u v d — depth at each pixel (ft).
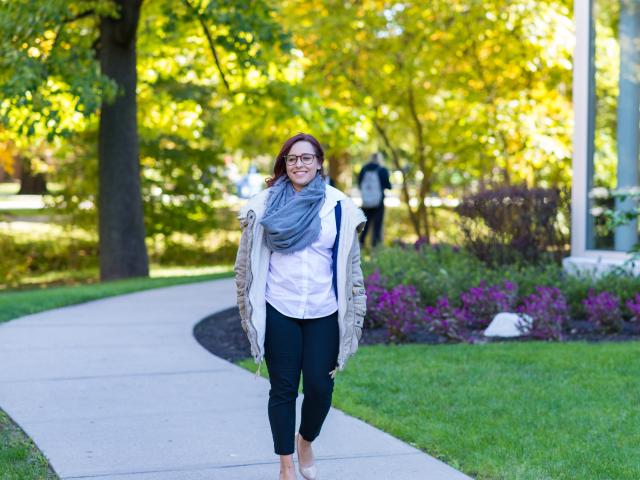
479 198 44.57
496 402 22.68
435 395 23.47
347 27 68.95
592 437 19.63
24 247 79.77
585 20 42.24
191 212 82.53
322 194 16.19
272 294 16.08
